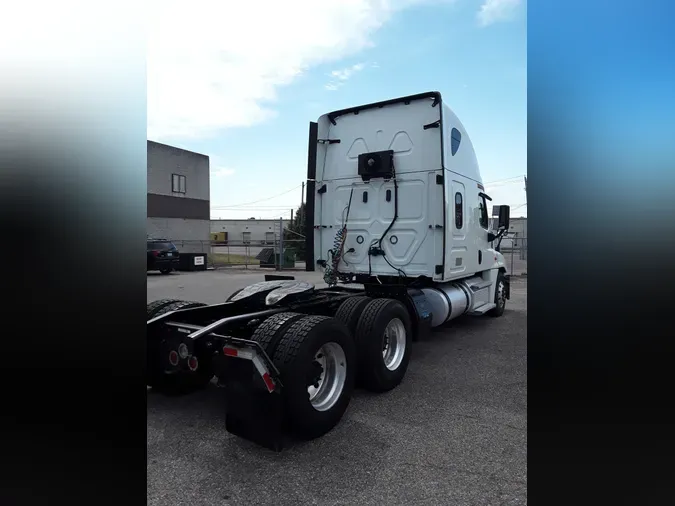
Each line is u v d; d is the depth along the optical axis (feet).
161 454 10.50
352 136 20.07
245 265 77.77
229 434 11.57
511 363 17.76
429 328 17.85
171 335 13.29
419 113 18.38
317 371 11.17
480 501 8.63
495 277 26.76
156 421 12.39
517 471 9.68
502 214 23.67
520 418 12.45
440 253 17.94
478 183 22.26
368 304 14.83
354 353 12.58
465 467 9.87
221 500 8.69
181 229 97.60
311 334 11.07
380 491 9.00
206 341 12.69
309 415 10.88
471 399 13.92
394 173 18.78
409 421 12.28
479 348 20.15
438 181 17.87
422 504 8.56
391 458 10.29
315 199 20.70
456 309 21.09
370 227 19.48
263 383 10.22
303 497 8.80
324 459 10.27
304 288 15.60
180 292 38.34
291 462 10.14
